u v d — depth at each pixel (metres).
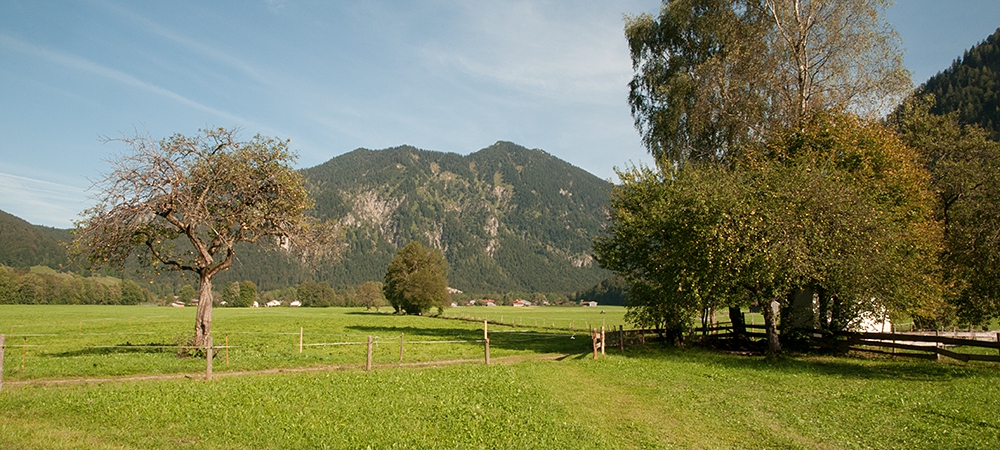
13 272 130.88
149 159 22.14
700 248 26.72
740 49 33.75
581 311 149.88
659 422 14.46
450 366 23.41
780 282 26.70
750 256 25.31
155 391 15.89
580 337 41.12
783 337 30.94
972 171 33.62
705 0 35.56
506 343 35.53
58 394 15.27
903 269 25.33
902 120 42.25
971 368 23.56
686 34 36.78
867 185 27.66
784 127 33.16
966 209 31.08
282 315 95.88
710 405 16.38
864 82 32.25
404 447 11.70
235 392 16.08
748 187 26.94
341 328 54.47
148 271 24.61
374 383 18.33
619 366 24.11
